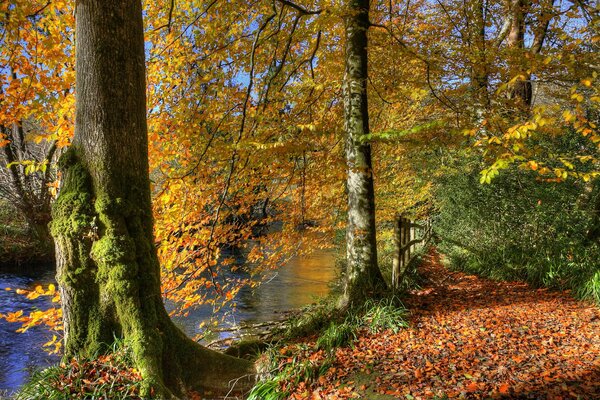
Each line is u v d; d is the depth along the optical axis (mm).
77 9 4684
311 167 8258
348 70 7238
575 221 8367
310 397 4641
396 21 10227
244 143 6332
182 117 7176
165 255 7496
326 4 7574
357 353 5441
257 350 6488
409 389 4406
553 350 4945
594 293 6688
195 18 7180
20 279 14508
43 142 17203
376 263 7172
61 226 4594
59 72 6598
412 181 12461
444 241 12562
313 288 13320
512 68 6898
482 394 4102
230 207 8477
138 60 4895
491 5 9938
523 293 7734
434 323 6203
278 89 7949
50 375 4418
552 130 5676
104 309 4648
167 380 4781
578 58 6141
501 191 9820
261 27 7012
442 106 8445
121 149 4750
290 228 9375
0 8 5227
